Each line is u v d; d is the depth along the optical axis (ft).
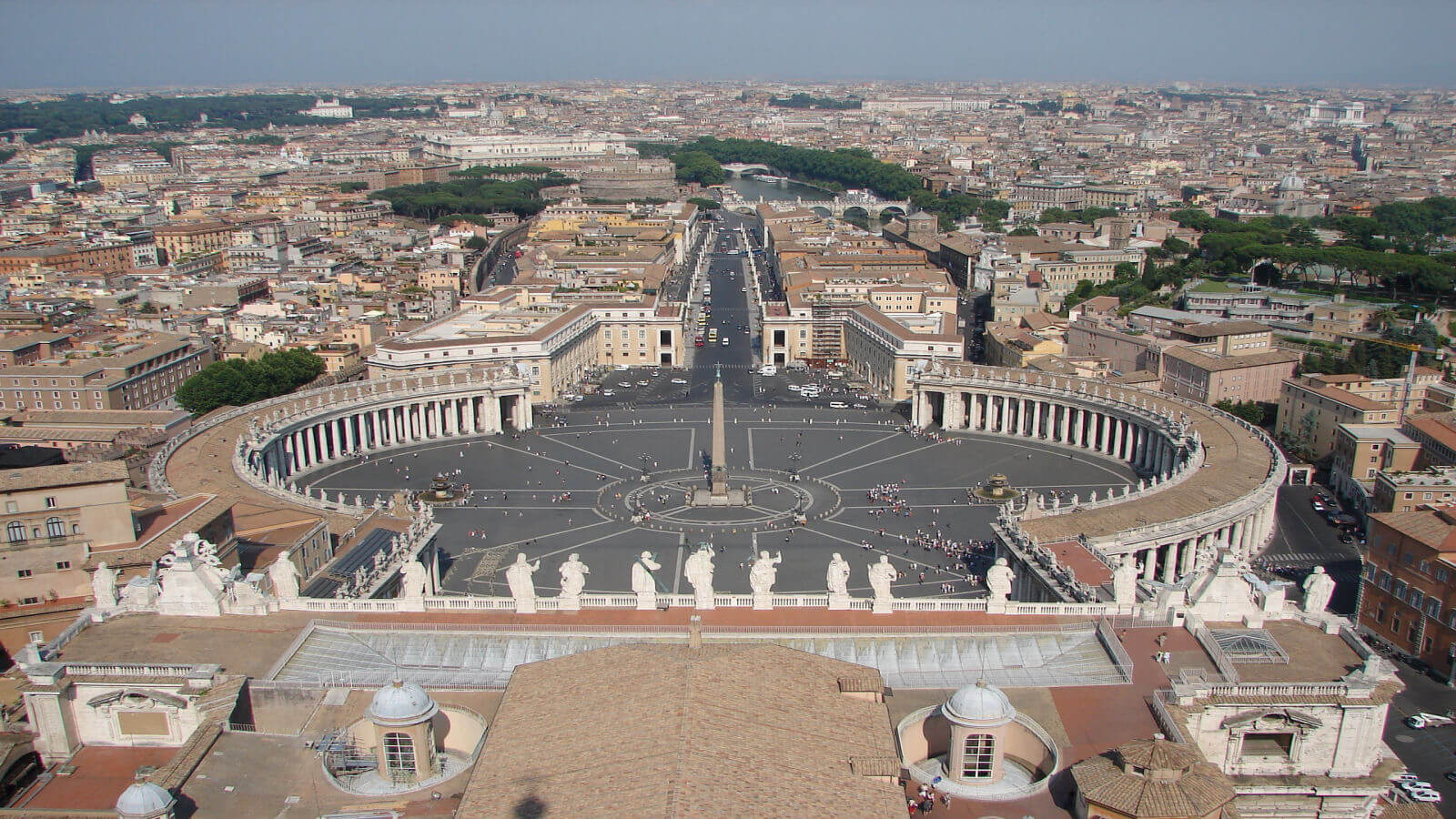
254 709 306.55
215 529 453.17
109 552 430.20
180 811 258.98
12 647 421.18
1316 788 297.94
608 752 237.66
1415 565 478.59
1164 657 327.06
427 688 305.94
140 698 307.78
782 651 289.94
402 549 493.36
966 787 273.33
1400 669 466.29
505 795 229.25
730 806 217.56
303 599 369.91
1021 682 320.70
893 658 335.26
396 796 267.18
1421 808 302.66
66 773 295.07
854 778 238.48
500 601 374.22
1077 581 427.33
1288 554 611.47
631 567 572.92
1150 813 240.12
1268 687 303.48
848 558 585.63
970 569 569.23
